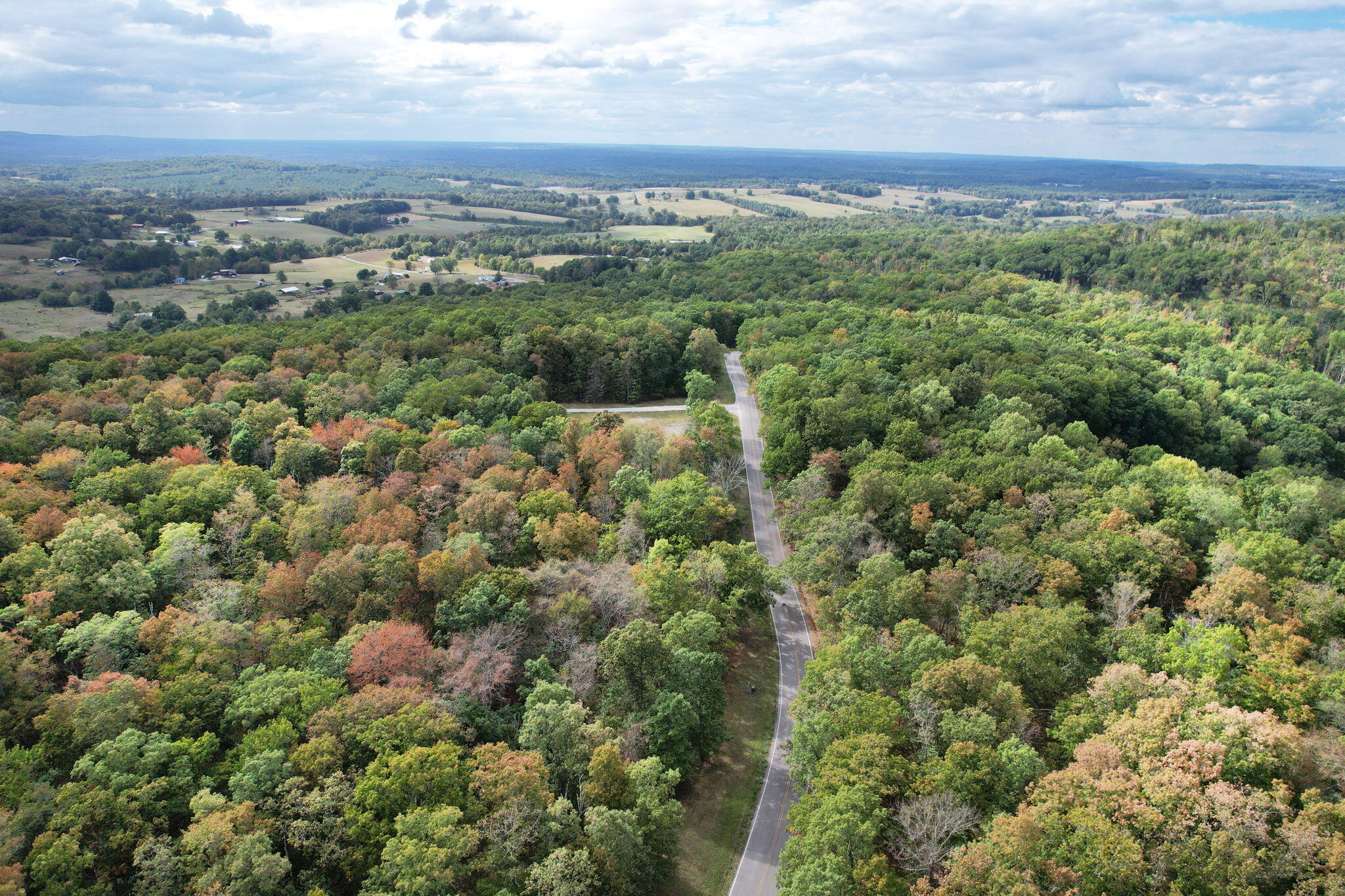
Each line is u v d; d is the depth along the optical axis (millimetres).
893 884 48781
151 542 89438
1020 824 47031
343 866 51031
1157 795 49344
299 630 77000
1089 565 78562
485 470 106750
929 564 87812
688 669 68438
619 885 51125
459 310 198375
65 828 51469
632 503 97062
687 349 173000
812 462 110438
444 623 75312
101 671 66812
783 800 67688
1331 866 43469
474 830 51438
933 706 59969
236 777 54250
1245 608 69750
